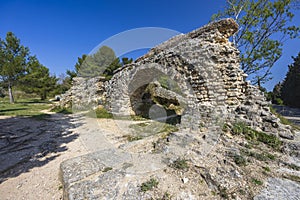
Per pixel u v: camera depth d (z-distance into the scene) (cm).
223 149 382
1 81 1934
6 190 301
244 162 315
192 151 381
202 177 281
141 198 234
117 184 268
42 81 2344
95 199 231
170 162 337
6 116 1044
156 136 572
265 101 552
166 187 259
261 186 246
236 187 247
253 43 1571
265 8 1431
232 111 561
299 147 367
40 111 1408
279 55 1482
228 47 633
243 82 615
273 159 336
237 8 1548
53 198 280
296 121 906
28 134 666
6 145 534
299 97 1947
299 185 248
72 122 922
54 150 501
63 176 301
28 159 434
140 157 372
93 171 315
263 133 442
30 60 2103
